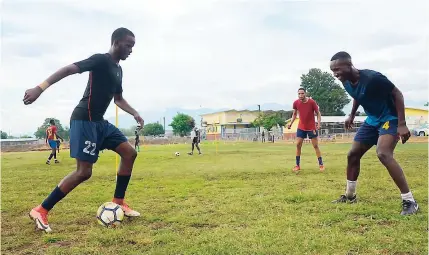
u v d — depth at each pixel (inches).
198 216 171.2
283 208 182.5
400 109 171.2
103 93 163.9
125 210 173.8
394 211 170.1
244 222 158.9
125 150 175.5
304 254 116.4
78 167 161.6
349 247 121.4
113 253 123.0
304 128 346.3
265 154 658.8
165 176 334.6
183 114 3031.5
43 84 143.0
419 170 327.6
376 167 359.9
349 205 183.6
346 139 1633.9
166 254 120.0
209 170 381.1
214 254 118.2
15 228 159.2
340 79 183.3
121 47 167.0
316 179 288.2
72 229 156.6
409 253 115.7
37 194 253.8
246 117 2847.0
